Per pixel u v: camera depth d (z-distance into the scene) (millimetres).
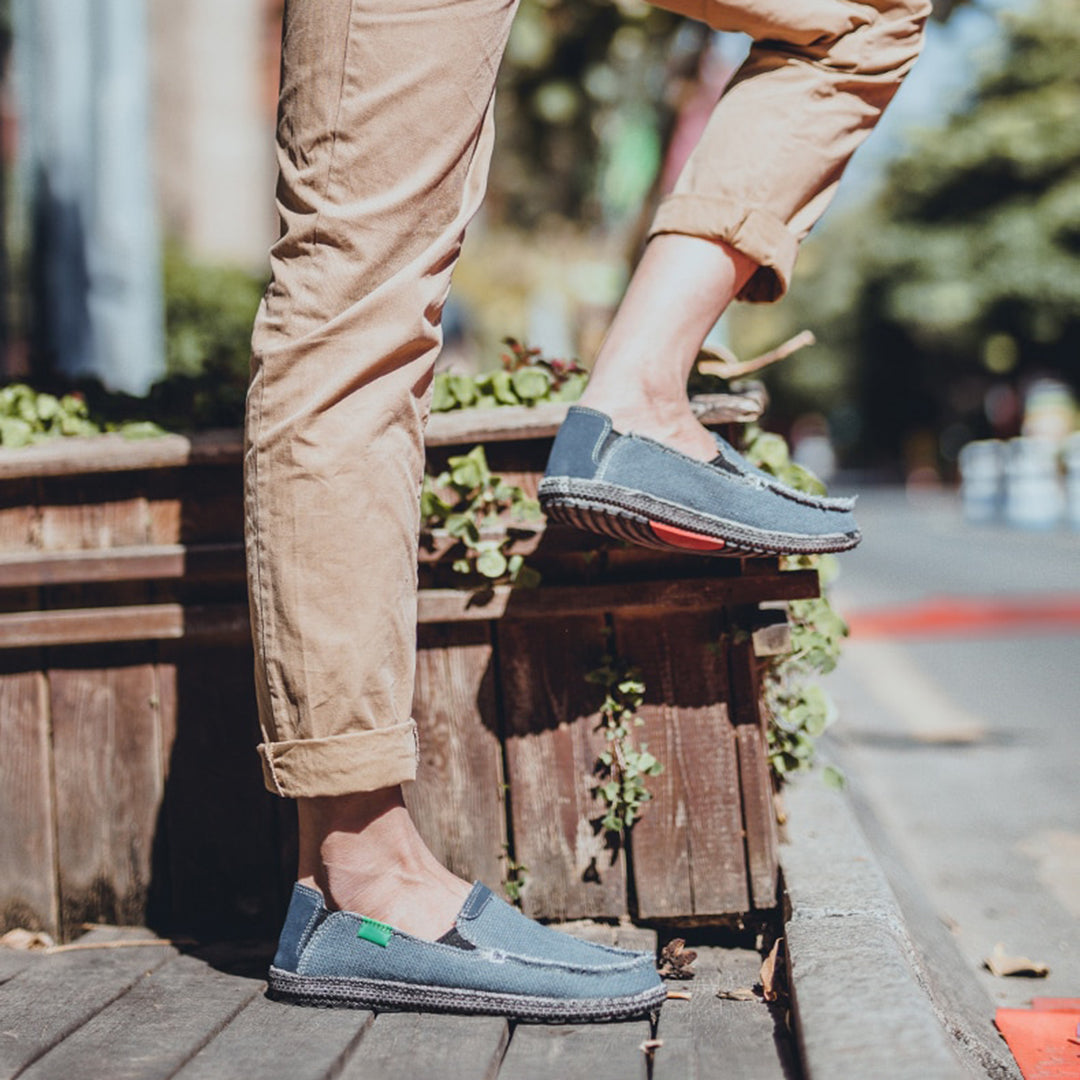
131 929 2037
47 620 2023
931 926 2391
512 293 10219
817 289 44156
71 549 2059
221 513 2053
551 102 5816
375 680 1566
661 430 1718
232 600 2039
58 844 2049
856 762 4102
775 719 2217
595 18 5570
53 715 2055
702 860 1946
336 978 1616
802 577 1917
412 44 1543
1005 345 31531
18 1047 1522
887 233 32500
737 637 1936
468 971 1580
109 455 2023
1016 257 30219
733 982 1783
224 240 16844
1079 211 29719
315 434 1550
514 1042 1532
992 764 4086
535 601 1948
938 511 25172
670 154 5305
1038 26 30234
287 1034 1532
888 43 1747
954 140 30719
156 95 16422
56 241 4688
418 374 1603
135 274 4754
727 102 1781
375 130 1549
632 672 1955
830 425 58062
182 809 2039
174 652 2049
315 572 1551
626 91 5938
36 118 4723
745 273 1769
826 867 2029
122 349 4727
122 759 2049
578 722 1970
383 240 1559
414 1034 1534
